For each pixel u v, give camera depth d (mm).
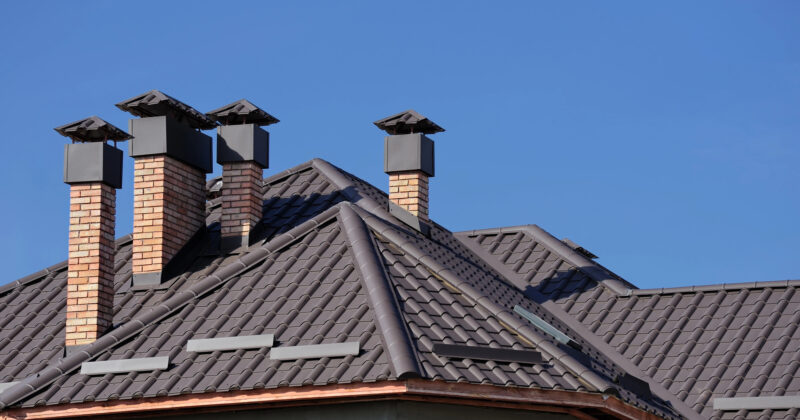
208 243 33469
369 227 30422
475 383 24219
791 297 35156
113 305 31172
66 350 29906
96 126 31875
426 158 35250
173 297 28875
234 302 28172
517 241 39812
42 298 32906
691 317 35250
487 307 27562
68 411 25984
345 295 27109
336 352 24875
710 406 31391
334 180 34906
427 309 26828
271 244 30156
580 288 37188
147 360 26406
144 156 32781
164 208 32375
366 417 24656
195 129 34312
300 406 25281
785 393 31062
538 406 25594
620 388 27281
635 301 36406
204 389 25000
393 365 23797
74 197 31188
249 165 32969
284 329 26500
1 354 30281
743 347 33312
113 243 31391
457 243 38312
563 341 28484
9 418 26203
